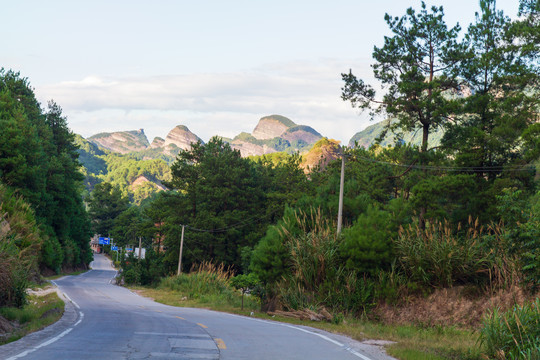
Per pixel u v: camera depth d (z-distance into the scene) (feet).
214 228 239.50
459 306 70.85
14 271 60.75
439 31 134.72
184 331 47.60
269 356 33.68
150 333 44.11
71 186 307.17
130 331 45.24
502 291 67.92
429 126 139.64
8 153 217.56
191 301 132.16
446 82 137.49
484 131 127.95
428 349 42.42
